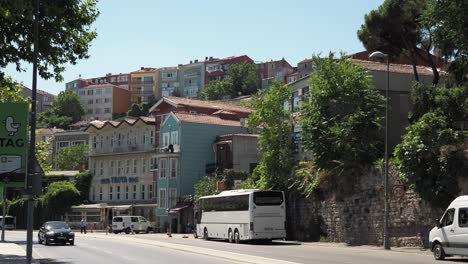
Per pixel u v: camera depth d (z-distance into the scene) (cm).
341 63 4100
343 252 2986
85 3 2377
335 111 4019
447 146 3023
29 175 2009
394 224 3431
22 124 2233
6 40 2298
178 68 17400
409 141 3194
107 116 17100
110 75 18238
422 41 4306
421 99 3734
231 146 6838
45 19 2266
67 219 8181
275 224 4034
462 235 2353
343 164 3831
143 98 17600
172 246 3575
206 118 7350
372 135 3897
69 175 8794
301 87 5359
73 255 2936
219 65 16712
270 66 15950
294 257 2602
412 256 2694
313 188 4162
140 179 7738
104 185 8288
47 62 2417
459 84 3650
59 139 10531
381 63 5012
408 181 3231
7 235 6144
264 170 4709
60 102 15788
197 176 7069
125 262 2469
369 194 3697
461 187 2941
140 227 6875
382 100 4016
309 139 4019
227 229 4319
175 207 6869
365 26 4378
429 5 2612
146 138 7794
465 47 2559
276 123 4734
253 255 2738
